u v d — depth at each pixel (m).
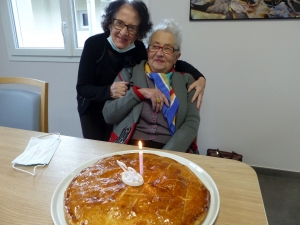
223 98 1.91
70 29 2.13
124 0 1.31
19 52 2.33
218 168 0.74
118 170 0.65
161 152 0.81
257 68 1.78
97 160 0.75
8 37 2.31
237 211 0.56
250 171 0.72
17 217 0.55
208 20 1.75
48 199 0.61
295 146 1.89
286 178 1.96
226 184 0.66
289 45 1.68
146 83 1.26
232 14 1.69
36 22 2.30
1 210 0.57
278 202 1.70
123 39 1.32
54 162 0.78
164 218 0.49
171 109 1.17
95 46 1.43
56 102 2.40
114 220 0.48
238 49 1.77
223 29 1.75
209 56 1.84
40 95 1.24
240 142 1.99
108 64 1.42
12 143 0.91
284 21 1.63
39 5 2.23
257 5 1.63
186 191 0.57
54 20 2.24
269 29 1.67
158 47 1.22
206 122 2.00
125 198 0.53
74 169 0.70
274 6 1.61
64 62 2.23
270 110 1.85
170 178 0.61
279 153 1.94
